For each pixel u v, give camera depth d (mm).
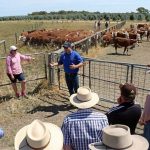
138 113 4402
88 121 3615
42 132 2992
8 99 9406
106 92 9812
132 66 7965
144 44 24484
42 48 24531
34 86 10656
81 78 11391
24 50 23953
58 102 9180
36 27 61938
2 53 22281
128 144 2898
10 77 9297
